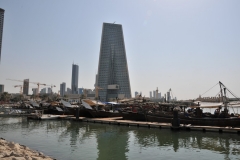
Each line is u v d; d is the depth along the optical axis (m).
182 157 24.92
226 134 38.34
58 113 81.44
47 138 36.41
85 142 32.97
